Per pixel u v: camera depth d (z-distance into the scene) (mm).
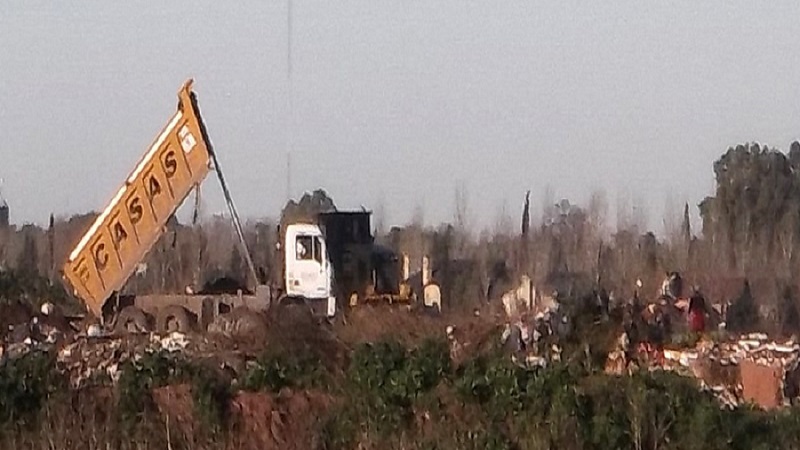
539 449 57719
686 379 60500
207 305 94500
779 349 82938
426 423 60438
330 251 105750
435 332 77812
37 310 94062
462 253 175750
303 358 66812
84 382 65312
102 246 94625
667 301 97000
